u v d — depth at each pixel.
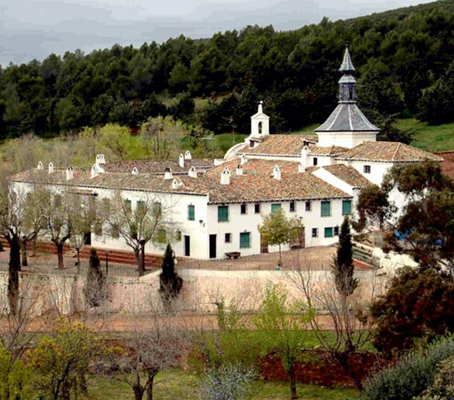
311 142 112.31
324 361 63.88
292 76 194.38
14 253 76.81
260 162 112.88
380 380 43.81
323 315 71.94
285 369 62.34
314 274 72.69
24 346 58.41
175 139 157.25
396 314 54.81
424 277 54.59
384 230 66.25
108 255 91.56
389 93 167.25
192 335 62.47
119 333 64.38
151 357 56.97
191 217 87.81
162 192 90.50
